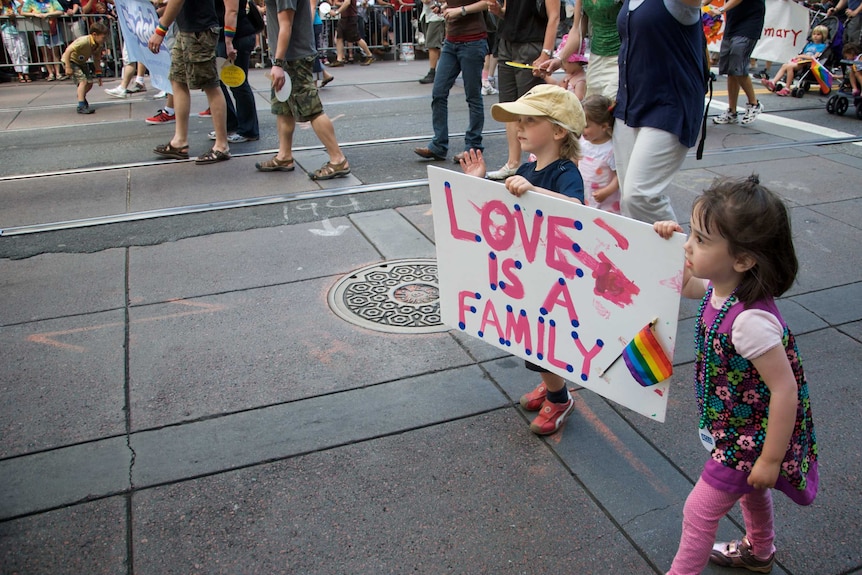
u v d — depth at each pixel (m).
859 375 3.50
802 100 10.55
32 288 4.38
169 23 6.55
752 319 1.91
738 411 2.02
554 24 5.77
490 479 2.81
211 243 5.05
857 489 2.75
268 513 2.63
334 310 4.10
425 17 11.70
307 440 3.01
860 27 11.22
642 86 3.79
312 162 7.02
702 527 2.12
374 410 3.21
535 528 2.57
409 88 11.38
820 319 4.05
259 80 12.29
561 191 2.79
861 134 8.31
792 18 11.19
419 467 2.87
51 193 6.14
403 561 2.42
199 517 2.60
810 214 5.65
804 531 2.55
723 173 6.74
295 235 5.19
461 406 3.25
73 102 10.46
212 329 3.89
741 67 8.48
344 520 2.60
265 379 3.44
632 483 2.79
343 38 14.20
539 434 3.05
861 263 4.76
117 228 5.33
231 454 2.93
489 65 10.98
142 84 11.33
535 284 2.72
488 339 2.99
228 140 7.89
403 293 4.30
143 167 6.91
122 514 2.62
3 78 12.96
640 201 3.89
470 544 2.50
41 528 2.55
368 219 5.49
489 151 7.43
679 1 3.56
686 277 2.35
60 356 3.63
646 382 2.39
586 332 2.61
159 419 3.14
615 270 2.43
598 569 2.39
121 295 4.29
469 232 2.86
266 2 6.06
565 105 2.79
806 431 2.08
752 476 1.98
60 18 12.88
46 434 3.04
